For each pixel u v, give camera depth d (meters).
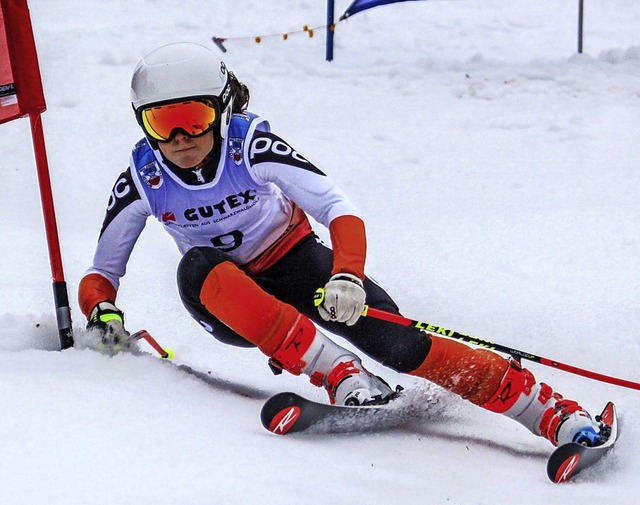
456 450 8.98
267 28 41.62
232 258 10.73
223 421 8.77
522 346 13.03
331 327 10.25
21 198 23.75
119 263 11.05
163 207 10.52
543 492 7.93
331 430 8.88
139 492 6.73
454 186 24.75
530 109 32.94
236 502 6.73
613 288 15.23
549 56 40.00
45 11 43.31
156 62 9.70
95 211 22.67
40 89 11.62
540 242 18.36
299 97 33.53
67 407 8.37
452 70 37.34
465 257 17.33
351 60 38.31
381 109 32.66
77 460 7.20
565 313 14.11
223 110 9.94
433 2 47.41
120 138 29.14
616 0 50.47
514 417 9.56
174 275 16.17
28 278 15.55
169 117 9.68
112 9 43.66
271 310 9.27
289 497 6.94
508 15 46.78
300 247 10.85
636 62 38.22
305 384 11.34
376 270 16.50
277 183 10.21
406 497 7.37
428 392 9.77
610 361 12.52
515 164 27.02
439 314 14.24
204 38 39.81
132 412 8.51
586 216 20.58
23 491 6.59
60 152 27.75
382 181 25.22
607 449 8.79
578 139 29.56
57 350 11.22
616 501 7.78
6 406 8.23
